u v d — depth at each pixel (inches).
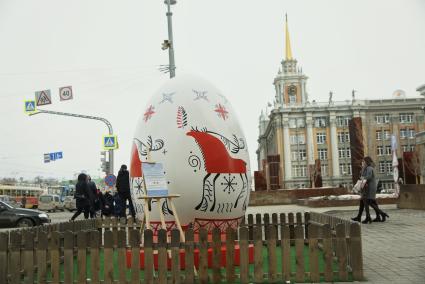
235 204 327.3
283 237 273.4
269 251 272.7
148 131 334.0
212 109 333.4
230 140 331.0
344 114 4087.1
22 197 2410.2
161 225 313.4
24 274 283.1
